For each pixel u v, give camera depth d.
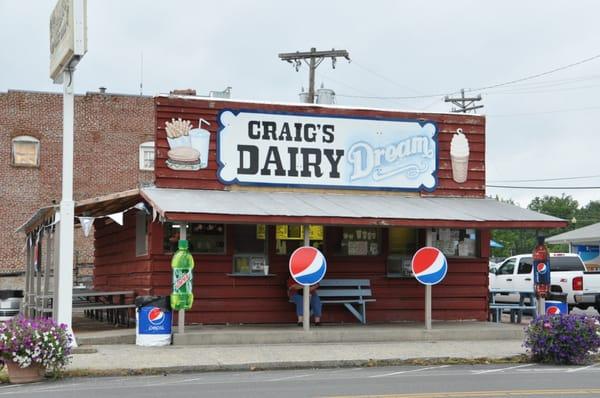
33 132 38.78
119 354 14.65
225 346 15.86
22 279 38.03
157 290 17.48
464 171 20.31
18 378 12.28
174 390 11.27
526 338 15.69
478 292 20.14
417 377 12.81
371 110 19.69
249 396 10.57
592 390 11.20
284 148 18.95
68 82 15.47
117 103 40.25
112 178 39.88
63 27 15.32
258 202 17.33
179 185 18.16
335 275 19.09
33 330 12.36
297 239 18.86
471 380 12.38
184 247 15.92
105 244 22.86
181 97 18.33
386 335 17.19
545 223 17.98
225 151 18.52
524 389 11.30
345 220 16.61
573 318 14.80
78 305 19.09
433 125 20.14
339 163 19.33
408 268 19.52
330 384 11.91
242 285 18.33
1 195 38.12
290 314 18.62
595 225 42.09
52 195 38.84
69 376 12.88
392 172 19.73
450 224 17.44
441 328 18.02
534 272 18.95
